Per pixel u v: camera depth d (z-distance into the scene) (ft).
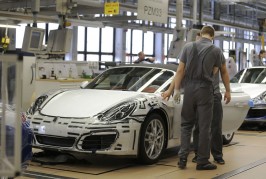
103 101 15.96
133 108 15.34
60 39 28.40
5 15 39.40
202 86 15.30
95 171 14.94
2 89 6.89
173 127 17.21
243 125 29.04
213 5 59.47
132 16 48.70
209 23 54.80
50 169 15.06
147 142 15.94
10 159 6.57
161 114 16.72
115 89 18.15
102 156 16.12
